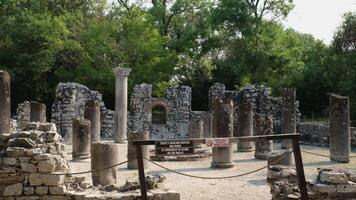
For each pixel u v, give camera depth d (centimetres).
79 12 4400
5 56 4031
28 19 4006
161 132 3525
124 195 1109
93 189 1184
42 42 4022
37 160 1132
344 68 3791
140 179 940
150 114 3525
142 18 4294
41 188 1130
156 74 4116
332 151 2005
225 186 1448
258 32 4600
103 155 1353
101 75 3975
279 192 1097
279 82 4416
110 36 4166
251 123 2511
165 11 4956
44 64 3922
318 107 4225
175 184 1483
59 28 3975
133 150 1820
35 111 2483
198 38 4853
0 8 4222
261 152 2175
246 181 1541
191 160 2112
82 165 1866
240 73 4531
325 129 2744
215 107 1909
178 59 4531
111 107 4216
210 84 4647
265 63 4512
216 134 1891
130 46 4069
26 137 1166
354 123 3262
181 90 3584
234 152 2481
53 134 1202
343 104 1983
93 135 2489
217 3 4656
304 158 2138
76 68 4153
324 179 1079
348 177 1110
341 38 3953
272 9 4631
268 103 3394
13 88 4125
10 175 1126
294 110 2478
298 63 4512
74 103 3152
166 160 2094
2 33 4050
